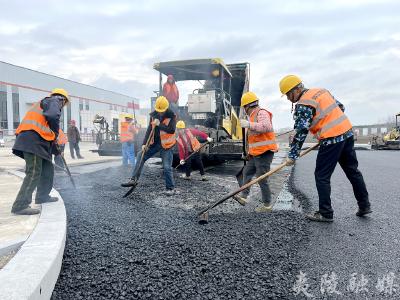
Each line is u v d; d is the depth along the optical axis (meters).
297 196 5.44
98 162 10.78
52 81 41.00
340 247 3.09
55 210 3.55
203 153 7.89
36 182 3.56
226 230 3.52
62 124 41.66
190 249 2.97
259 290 2.31
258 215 4.14
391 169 9.51
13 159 11.24
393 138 23.89
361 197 4.06
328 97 3.88
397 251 2.99
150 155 5.57
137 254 2.86
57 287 2.31
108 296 2.22
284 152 19.23
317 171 3.93
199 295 2.25
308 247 3.09
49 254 2.33
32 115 3.61
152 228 3.57
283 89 4.00
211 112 8.66
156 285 2.35
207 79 9.56
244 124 4.16
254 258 2.81
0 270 2.09
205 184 6.46
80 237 3.25
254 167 4.58
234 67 10.09
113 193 5.45
